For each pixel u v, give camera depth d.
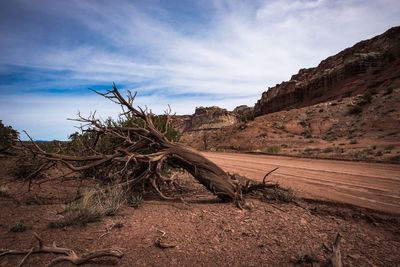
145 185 8.20
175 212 5.96
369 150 23.88
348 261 3.77
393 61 80.25
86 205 5.61
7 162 11.77
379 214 5.84
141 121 9.62
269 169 14.28
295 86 110.06
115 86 7.51
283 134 45.72
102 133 8.41
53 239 4.34
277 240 4.44
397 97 43.00
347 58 99.38
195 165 7.11
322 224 5.25
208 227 5.02
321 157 21.09
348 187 8.88
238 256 3.88
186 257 3.83
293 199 7.12
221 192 6.85
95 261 3.67
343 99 54.88
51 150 9.85
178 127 10.65
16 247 4.00
